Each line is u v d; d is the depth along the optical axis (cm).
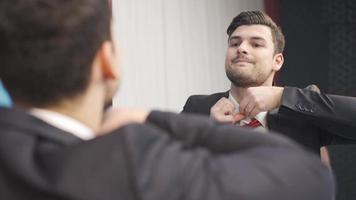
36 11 38
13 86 40
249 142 41
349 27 251
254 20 121
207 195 35
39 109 40
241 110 111
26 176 35
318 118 110
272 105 111
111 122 45
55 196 35
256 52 117
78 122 41
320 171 39
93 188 34
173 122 44
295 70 253
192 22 241
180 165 36
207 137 43
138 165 35
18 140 37
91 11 39
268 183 36
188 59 240
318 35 253
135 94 219
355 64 250
